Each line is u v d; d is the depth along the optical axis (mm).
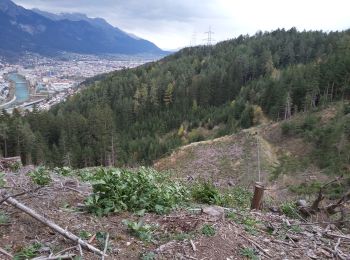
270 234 5926
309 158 44938
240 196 11203
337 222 7012
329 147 45406
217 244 5070
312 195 15922
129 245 4809
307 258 5113
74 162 56125
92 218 5578
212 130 81938
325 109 59469
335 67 69625
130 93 109500
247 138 50750
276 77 92500
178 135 82688
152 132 86500
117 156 60844
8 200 4680
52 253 4270
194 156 49094
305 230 6281
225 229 5613
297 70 84438
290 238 5770
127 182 6688
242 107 81688
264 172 42094
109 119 61875
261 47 133250
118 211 5898
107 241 4738
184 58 143750
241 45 144125
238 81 106500
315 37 133625
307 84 69000
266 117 75375
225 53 140000
